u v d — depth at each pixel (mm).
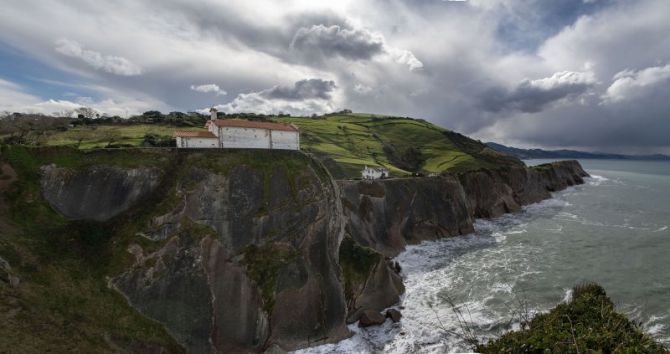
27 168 41375
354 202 69500
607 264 56844
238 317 40031
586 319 22328
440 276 56281
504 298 46844
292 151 56594
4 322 27906
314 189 52031
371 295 47406
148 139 75062
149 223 41844
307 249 47250
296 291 42344
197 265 41188
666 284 48594
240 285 41781
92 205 42438
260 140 62531
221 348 38000
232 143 59938
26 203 39281
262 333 39656
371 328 43375
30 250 35594
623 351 17125
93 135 79938
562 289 48375
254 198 48375
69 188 42375
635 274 52406
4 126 77188
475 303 46188
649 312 41562
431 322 42844
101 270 37375
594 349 17719
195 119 124125
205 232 43344
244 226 45906
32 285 32594
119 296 36344
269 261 44000
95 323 33031
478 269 58156
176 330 36781
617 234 74125
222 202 46562
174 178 46656
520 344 18953
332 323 42594
